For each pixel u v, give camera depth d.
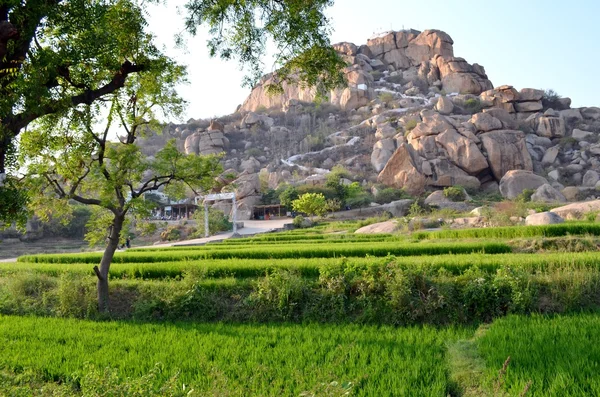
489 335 8.93
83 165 13.39
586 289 11.41
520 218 30.12
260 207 76.06
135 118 13.31
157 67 10.45
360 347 8.82
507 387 6.58
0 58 6.89
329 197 73.38
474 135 82.06
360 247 20.12
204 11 9.84
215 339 10.04
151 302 13.52
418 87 128.00
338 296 12.23
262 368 7.72
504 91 104.44
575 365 7.04
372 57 145.38
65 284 14.35
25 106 7.48
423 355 8.41
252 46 9.87
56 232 62.31
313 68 9.80
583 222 22.73
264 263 16.53
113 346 9.78
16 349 9.76
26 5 6.97
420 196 74.81
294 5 9.30
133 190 13.92
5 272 19.52
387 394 6.64
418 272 12.12
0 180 7.57
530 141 93.50
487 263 13.48
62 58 7.62
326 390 5.54
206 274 16.02
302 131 123.25
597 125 100.69
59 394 6.15
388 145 92.44
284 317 12.27
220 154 14.55
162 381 7.39
